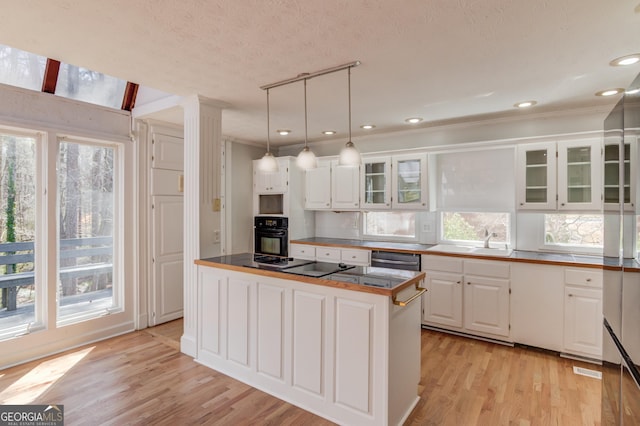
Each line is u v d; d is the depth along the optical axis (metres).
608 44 2.01
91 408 2.24
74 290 3.33
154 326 3.81
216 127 3.17
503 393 2.43
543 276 3.06
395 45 2.04
